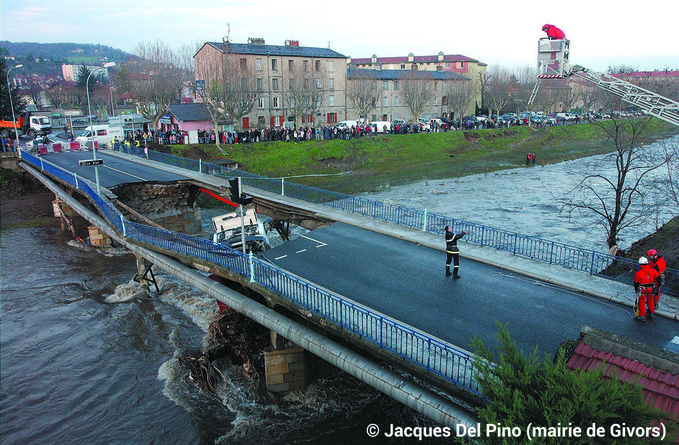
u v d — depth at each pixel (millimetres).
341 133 62656
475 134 76188
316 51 76750
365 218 23812
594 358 9156
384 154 62719
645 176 49031
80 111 102938
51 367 19219
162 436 15219
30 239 35594
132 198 32594
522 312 13828
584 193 44312
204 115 61312
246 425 15438
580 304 14344
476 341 9008
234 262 17656
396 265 17859
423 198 43969
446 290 15492
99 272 28891
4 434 15625
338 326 13125
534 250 18266
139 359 19641
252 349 17969
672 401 7980
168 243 21688
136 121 75000
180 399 16953
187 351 19891
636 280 13016
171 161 40875
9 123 63531
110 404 16891
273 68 70312
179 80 72625
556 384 7527
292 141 57969
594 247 28547
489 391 8352
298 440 14766
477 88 96250
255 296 18062
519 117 92188
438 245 19703
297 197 28297
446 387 10531
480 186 49469
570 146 79500
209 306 24062
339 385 17156
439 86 91375
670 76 66188
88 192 29516
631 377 8547
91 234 33188
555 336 12406
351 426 15258
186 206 35406
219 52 61688
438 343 10531
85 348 20578
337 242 20641
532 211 38719
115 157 47125
